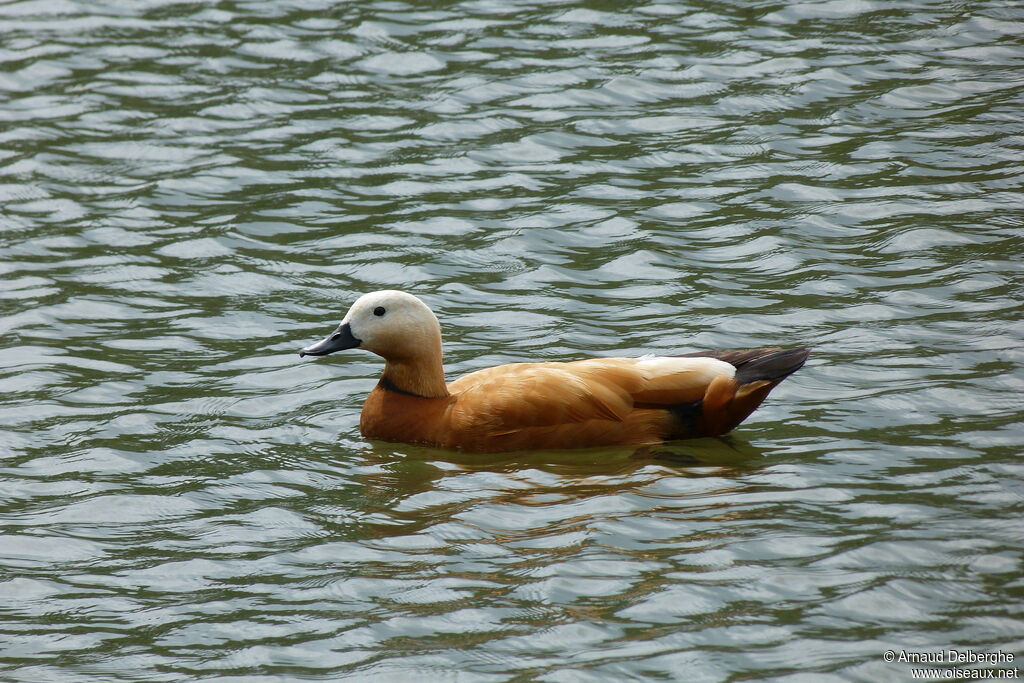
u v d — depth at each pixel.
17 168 19.42
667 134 20.17
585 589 9.70
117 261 16.78
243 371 14.14
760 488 11.22
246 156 19.88
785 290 15.46
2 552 10.61
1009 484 11.01
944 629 9.03
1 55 23.23
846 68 21.91
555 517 10.88
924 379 13.12
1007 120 19.84
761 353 12.38
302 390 13.75
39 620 9.69
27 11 25.22
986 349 13.67
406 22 24.55
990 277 15.33
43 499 11.50
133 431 12.77
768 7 24.69
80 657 9.22
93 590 10.08
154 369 14.14
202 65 22.94
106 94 21.88
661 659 8.84
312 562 10.34
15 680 8.95
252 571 10.27
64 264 16.69
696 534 10.43
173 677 8.96
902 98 20.78
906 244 16.36
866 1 24.66
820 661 8.74
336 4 25.44
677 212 17.78
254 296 15.93
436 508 11.16
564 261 16.53
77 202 18.44
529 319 15.05
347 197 18.61
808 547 10.14
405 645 9.16
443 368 13.34
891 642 8.91
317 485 11.71
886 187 18.05
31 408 13.19
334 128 20.69
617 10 24.86
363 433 12.76
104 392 13.59
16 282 16.17
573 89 21.69
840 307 14.92
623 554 10.16
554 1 25.38
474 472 11.86
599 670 8.75
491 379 12.52
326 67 22.78
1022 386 12.85
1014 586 9.48
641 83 21.80
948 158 18.81
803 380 13.31
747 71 22.03
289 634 9.38
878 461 11.60
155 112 21.28
